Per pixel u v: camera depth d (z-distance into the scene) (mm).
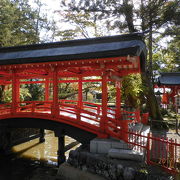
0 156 9727
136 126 9453
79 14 18062
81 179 5949
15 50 9836
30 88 22469
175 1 13320
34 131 12500
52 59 7242
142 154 5719
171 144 5191
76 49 7727
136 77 13391
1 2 17328
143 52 7168
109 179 5434
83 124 7629
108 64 7020
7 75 11688
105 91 7219
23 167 8531
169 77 20641
